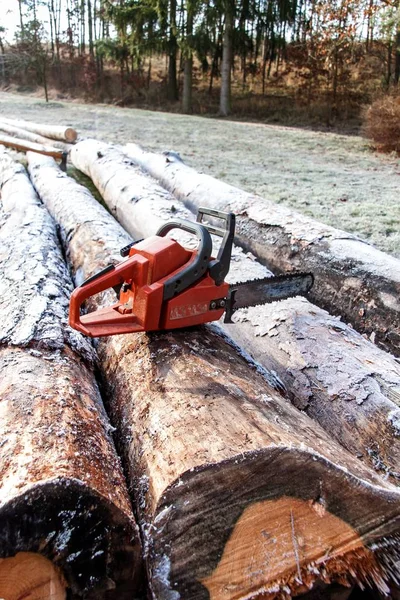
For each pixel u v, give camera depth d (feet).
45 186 20.70
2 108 62.13
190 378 6.70
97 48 79.97
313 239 12.73
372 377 8.00
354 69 69.15
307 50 66.39
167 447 5.46
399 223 20.75
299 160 37.29
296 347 8.93
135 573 4.81
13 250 12.07
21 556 4.47
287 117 65.00
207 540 4.72
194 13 67.05
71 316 6.98
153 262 7.29
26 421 5.65
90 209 15.56
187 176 20.03
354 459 5.55
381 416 7.29
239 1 66.28
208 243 7.69
